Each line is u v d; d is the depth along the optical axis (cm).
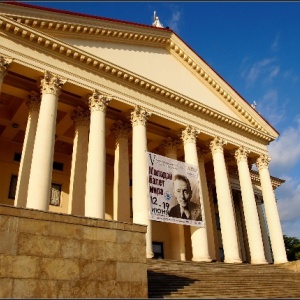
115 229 976
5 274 772
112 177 2491
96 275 891
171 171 1805
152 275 1209
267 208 2369
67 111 1914
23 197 1548
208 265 1547
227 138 2319
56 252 856
